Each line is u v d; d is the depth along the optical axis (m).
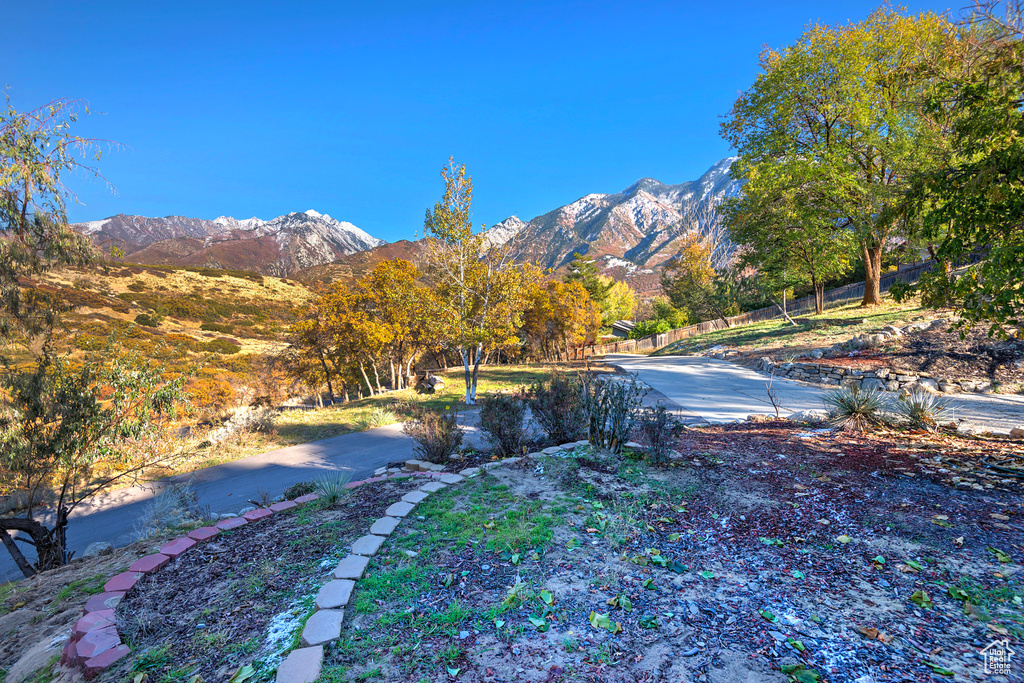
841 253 23.34
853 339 15.66
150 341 35.47
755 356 19.42
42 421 6.74
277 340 32.19
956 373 11.73
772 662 2.42
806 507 4.55
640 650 2.58
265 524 5.09
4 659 3.28
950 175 6.13
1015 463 5.39
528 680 2.37
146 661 2.79
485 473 6.38
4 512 8.05
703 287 40.69
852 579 3.27
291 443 12.95
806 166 21.69
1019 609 2.79
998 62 5.79
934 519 4.08
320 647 2.69
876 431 7.47
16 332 7.12
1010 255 5.19
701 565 3.60
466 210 15.93
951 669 2.29
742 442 7.34
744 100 25.58
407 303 16.70
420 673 2.46
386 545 4.21
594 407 7.25
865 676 2.27
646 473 5.85
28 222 7.14
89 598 3.82
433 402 17.67
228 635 3.02
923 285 6.34
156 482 10.05
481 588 3.38
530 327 34.69
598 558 3.78
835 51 21.80
